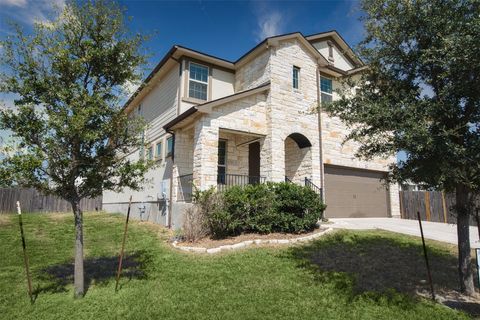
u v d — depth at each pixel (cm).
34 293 519
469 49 410
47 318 435
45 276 600
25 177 459
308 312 445
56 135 477
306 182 1243
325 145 1328
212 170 1031
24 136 464
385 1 537
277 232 918
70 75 515
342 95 595
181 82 1254
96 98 501
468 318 435
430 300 495
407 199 1548
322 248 775
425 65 510
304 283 548
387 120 486
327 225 1076
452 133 438
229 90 1400
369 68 582
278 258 688
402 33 521
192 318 425
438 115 470
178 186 1178
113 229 1112
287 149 1373
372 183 1502
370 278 582
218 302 472
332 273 600
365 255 723
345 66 1677
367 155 582
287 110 1213
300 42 1318
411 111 468
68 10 517
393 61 545
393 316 441
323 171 1291
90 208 2167
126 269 641
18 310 457
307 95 1295
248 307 457
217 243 800
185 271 608
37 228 1122
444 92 459
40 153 454
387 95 530
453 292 530
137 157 1525
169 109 1341
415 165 500
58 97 492
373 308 463
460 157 443
